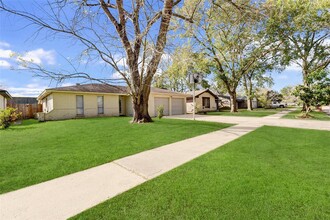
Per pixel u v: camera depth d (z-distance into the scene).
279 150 5.18
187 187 3.04
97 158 4.68
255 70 25.47
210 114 21.97
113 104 19.81
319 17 17.06
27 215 2.38
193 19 9.21
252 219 2.22
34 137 7.49
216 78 26.14
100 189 3.06
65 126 10.52
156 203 2.60
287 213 2.32
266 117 16.62
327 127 9.62
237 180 3.26
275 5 8.82
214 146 5.78
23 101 27.89
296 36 20.11
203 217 2.27
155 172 3.76
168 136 7.34
